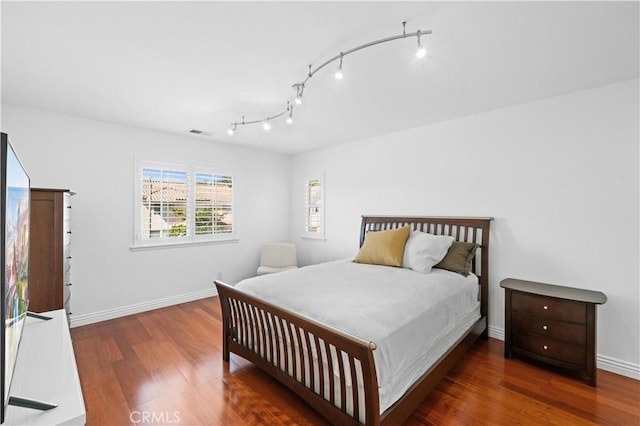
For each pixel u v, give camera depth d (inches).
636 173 87.4
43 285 89.8
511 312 99.3
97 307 130.5
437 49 71.9
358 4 56.1
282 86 93.7
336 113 119.6
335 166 177.5
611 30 63.7
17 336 42.2
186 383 85.7
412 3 55.6
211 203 168.6
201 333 120.0
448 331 87.4
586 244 95.9
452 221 124.4
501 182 113.8
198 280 163.6
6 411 34.7
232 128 140.9
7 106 109.1
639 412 73.7
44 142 116.6
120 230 136.6
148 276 145.6
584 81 89.5
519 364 96.7
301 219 200.2
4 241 30.3
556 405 76.3
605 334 92.7
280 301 81.7
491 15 59.0
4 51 73.1
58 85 93.4
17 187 39.8
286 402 77.5
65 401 37.5
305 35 66.4
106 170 132.0
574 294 90.4
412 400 66.5
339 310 71.3
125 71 84.0
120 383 85.4
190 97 103.0
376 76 86.8
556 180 101.4
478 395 80.4
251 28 64.0
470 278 109.5
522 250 109.0
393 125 135.9
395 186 147.6
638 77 86.4
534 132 106.0
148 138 144.3
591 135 94.7
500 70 82.9
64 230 94.0
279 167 201.9
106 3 55.8
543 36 66.2
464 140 123.8
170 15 59.7
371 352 54.2
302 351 71.8
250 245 187.2
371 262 125.6
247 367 94.5
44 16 59.6
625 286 89.3
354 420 59.9
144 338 114.9
